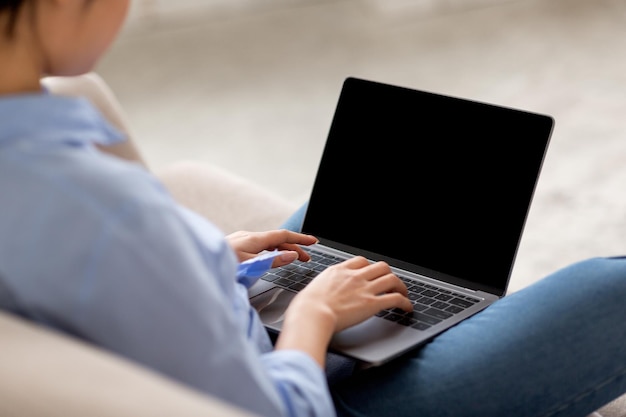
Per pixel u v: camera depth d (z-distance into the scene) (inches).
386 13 174.2
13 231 33.1
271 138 140.0
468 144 60.6
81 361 30.8
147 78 160.6
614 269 49.1
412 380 47.4
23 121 34.4
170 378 34.5
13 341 31.6
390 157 63.1
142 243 33.1
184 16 179.0
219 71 161.3
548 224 112.7
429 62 158.4
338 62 161.2
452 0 176.6
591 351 47.0
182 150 138.3
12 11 35.5
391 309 53.5
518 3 177.8
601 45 157.9
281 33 173.0
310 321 44.1
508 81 149.2
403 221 61.7
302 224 65.1
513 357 46.8
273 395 36.4
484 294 57.1
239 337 35.7
